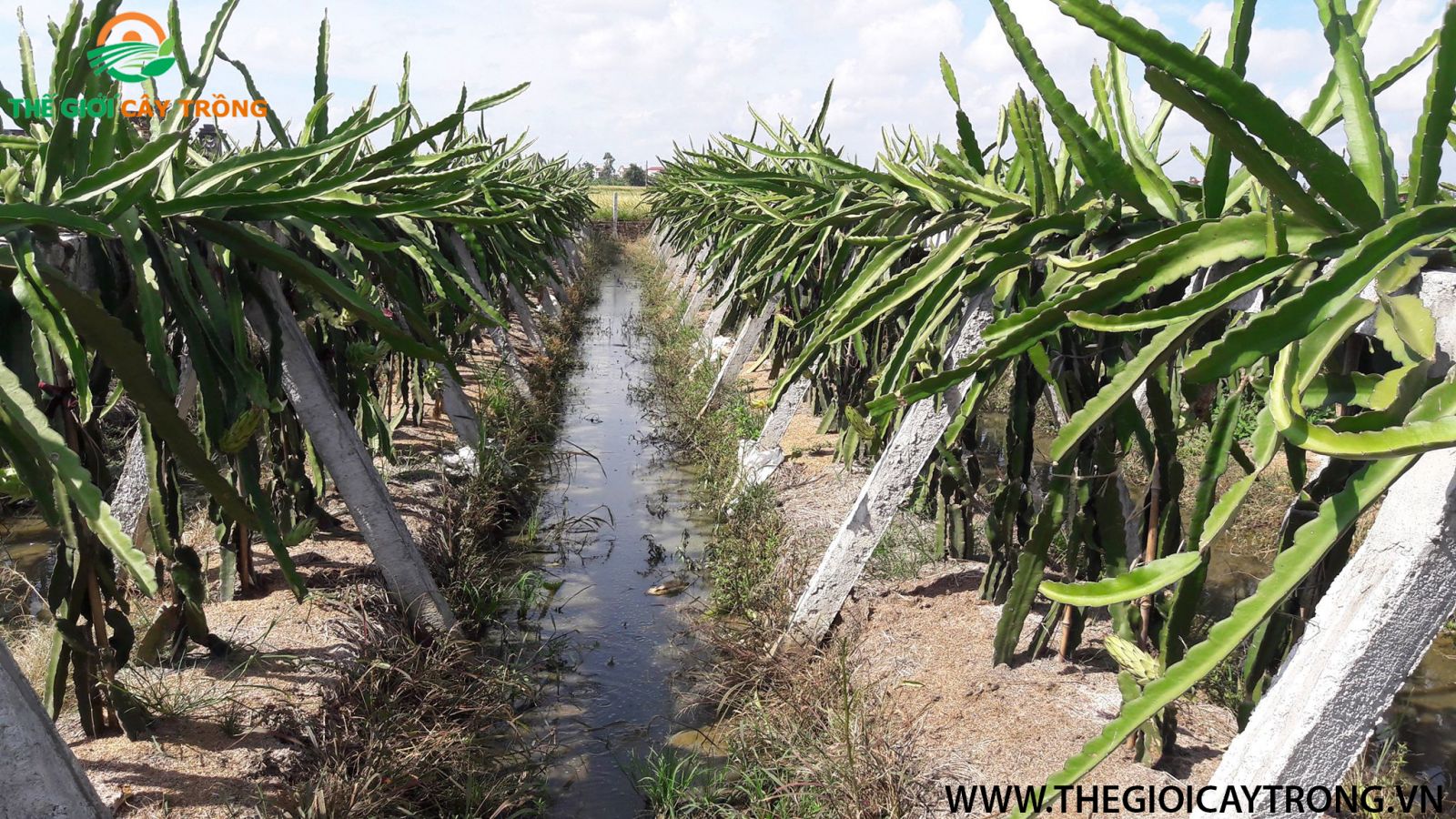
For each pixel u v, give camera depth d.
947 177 2.81
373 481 3.14
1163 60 1.23
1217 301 1.40
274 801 2.27
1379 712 1.46
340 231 2.59
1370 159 1.36
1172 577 1.36
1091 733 2.54
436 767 2.70
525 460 5.96
